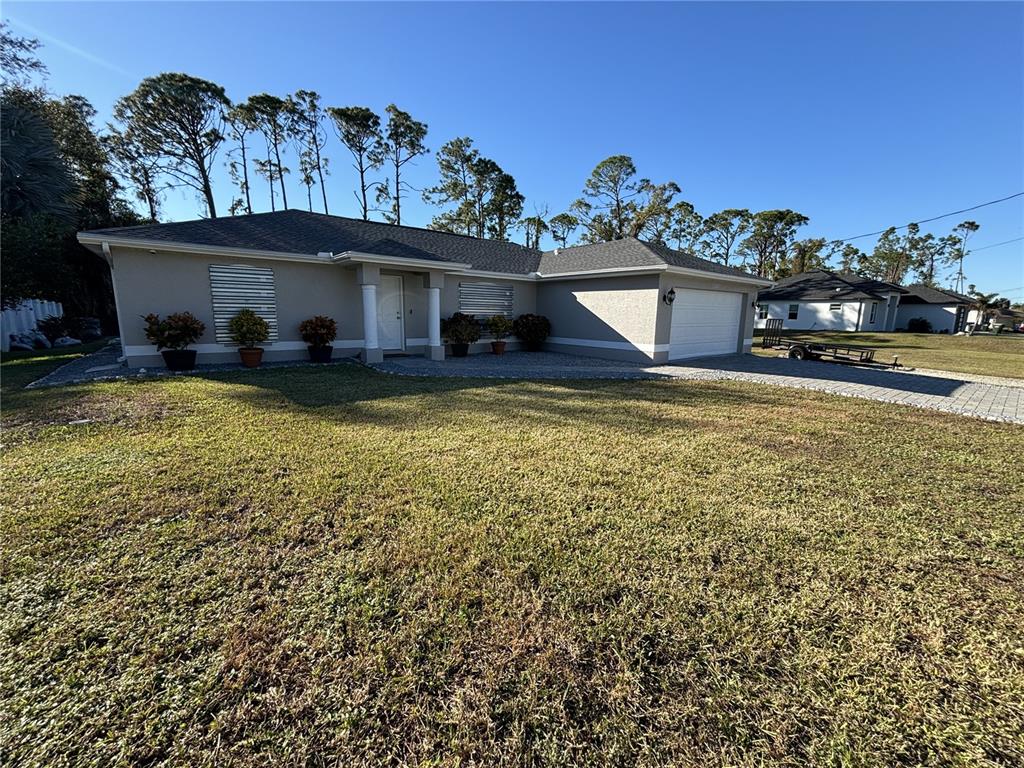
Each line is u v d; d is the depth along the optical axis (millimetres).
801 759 1447
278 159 31781
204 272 9852
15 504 3080
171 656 1802
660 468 3979
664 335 11992
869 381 9273
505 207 34000
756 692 1696
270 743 1470
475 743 1488
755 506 3244
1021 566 2555
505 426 5305
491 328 13805
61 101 22328
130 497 3211
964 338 24391
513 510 3107
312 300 11281
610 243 14719
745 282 14102
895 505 3309
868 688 1720
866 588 2338
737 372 10406
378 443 4547
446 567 2434
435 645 1888
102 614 2025
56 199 15336
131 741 1458
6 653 1791
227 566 2412
